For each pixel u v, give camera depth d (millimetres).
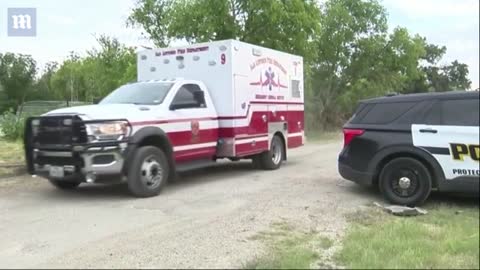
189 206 8031
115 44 28906
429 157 7832
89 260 5441
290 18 19391
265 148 12000
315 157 15031
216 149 10852
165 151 9336
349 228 6543
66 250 5840
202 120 10352
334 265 5164
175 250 5707
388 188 8109
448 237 5969
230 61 10797
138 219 7219
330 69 29562
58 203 8477
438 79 57656
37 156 8828
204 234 6340
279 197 8609
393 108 8320
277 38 19734
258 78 11797
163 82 10172
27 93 73312
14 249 5945
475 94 7820
